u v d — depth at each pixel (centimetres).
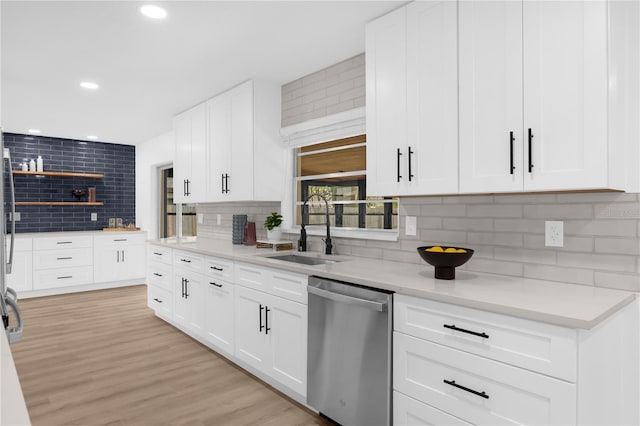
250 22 237
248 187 337
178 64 302
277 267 247
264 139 339
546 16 158
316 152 329
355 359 195
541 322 133
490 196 211
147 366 294
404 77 210
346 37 257
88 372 283
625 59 157
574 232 181
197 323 339
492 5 174
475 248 216
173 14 227
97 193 611
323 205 325
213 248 339
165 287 394
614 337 152
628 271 166
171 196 580
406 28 210
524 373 137
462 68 185
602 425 144
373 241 272
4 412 58
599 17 145
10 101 393
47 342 345
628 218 166
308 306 224
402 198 253
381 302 181
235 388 260
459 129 185
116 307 469
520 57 165
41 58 289
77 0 212
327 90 308
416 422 170
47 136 568
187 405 237
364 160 290
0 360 81
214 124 380
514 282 185
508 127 169
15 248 503
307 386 226
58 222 577
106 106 413
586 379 131
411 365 172
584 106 148
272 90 345
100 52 279
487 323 147
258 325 267
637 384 164
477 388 150
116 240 578
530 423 136
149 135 563
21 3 214
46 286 524
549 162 157
